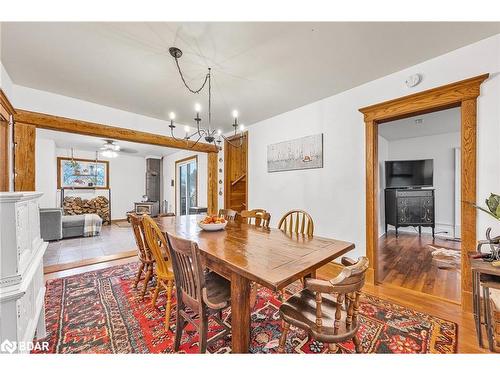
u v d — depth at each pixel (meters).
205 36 1.80
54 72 2.38
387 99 2.46
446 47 1.97
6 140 2.43
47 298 2.19
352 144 2.79
